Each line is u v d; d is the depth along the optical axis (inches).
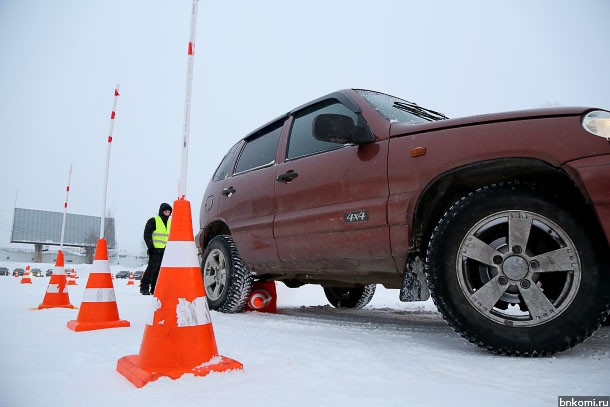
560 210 82.7
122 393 61.9
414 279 101.2
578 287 80.6
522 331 83.5
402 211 100.3
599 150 78.4
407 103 147.1
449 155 94.0
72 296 280.8
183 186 78.2
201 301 72.5
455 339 108.3
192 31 83.9
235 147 196.9
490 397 60.6
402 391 63.1
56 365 79.8
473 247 88.4
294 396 60.1
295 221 129.0
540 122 86.0
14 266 1820.9
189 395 60.1
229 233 183.3
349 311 204.8
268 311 177.6
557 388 64.4
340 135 109.9
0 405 57.5
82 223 3029.0
